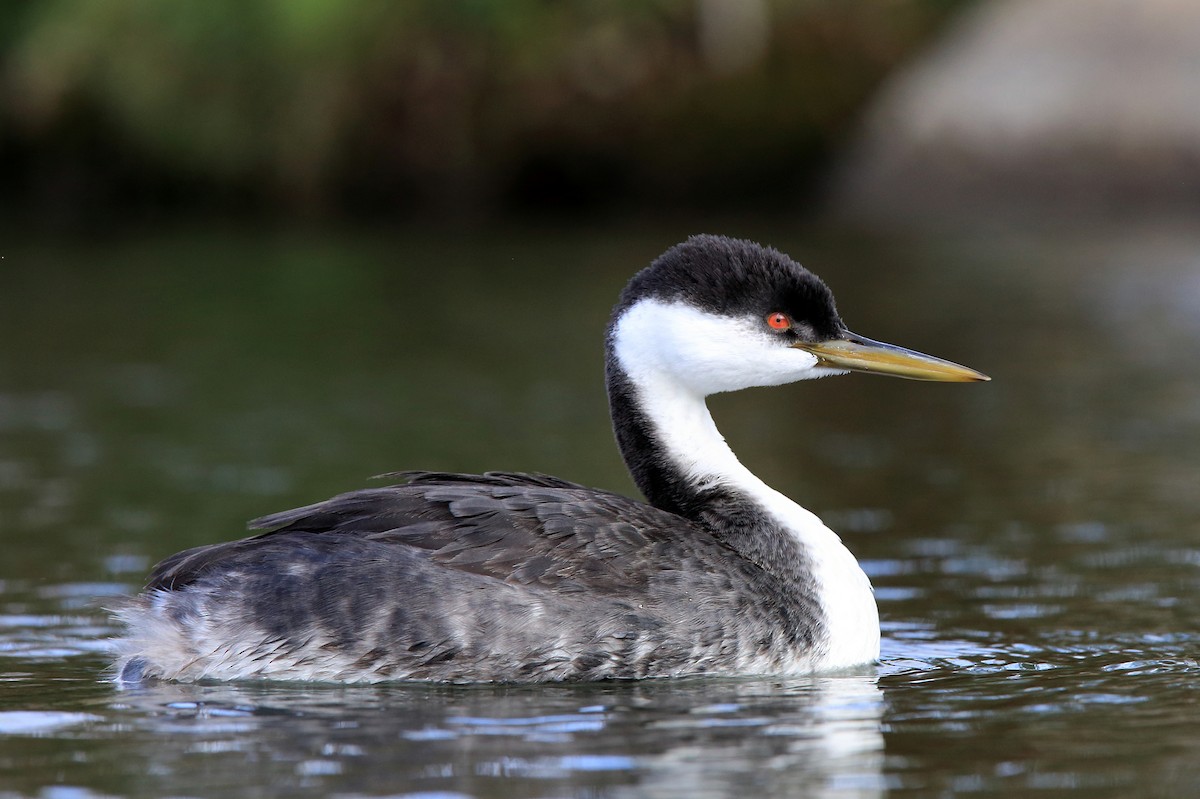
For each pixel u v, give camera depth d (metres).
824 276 27.66
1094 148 35.69
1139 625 10.07
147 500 13.78
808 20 42.03
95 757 7.36
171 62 40.94
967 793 6.93
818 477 14.81
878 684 8.76
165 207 41.88
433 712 8.04
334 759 7.30
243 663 8.57
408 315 25.09
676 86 41.78
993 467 15.10
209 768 7.19
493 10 41.72
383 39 41.47
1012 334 22.14
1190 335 21.84
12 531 12.70
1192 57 35.47
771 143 41.81
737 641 8.89
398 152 42.00
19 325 24.30
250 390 19.30
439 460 15.20
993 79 36.81
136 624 8.73
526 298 26.56
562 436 16.39
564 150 42.00
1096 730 7.82
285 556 8.70
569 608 8.66
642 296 10.06
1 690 8.55
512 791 6.89
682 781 7.04
